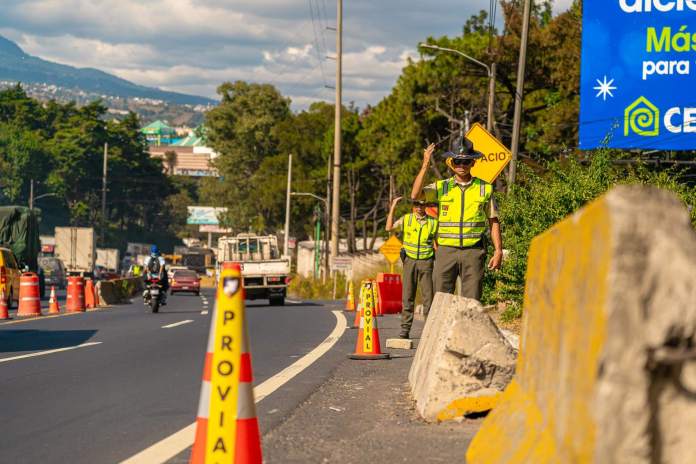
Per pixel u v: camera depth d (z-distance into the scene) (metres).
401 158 67.06
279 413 9.00
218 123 138.50
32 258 49.38
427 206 15.77
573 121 52.31
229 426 5.25
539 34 55.69
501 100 61.12
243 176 138.50
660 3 26.66
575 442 3.32
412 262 16.02
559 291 4.04
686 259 3.07
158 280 31.73
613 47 26.92
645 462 3.08
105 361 14.06
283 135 127.50
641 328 3.07
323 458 6.79
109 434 8.00
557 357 3.97
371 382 11.27
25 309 28.95
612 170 19.11
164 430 8.16
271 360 14.11
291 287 74.06
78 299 33.97
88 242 79.50
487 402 7.98
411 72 62.28
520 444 4.38
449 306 8.59
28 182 139.00
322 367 13.02
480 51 58.22
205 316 28.48
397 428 7.90
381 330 20.75
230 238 48.03
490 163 20.94
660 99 26.62
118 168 151.62
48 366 13.38
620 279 3.08
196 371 12.70
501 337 8.12
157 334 19.83
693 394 3.14
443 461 6.54
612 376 3.09
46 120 155.75
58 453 7.20
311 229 125.38
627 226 3.10
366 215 93.69
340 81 60.03
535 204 19.12
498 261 12.21
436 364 8.23
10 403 9.82
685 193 17.52
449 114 62.59
